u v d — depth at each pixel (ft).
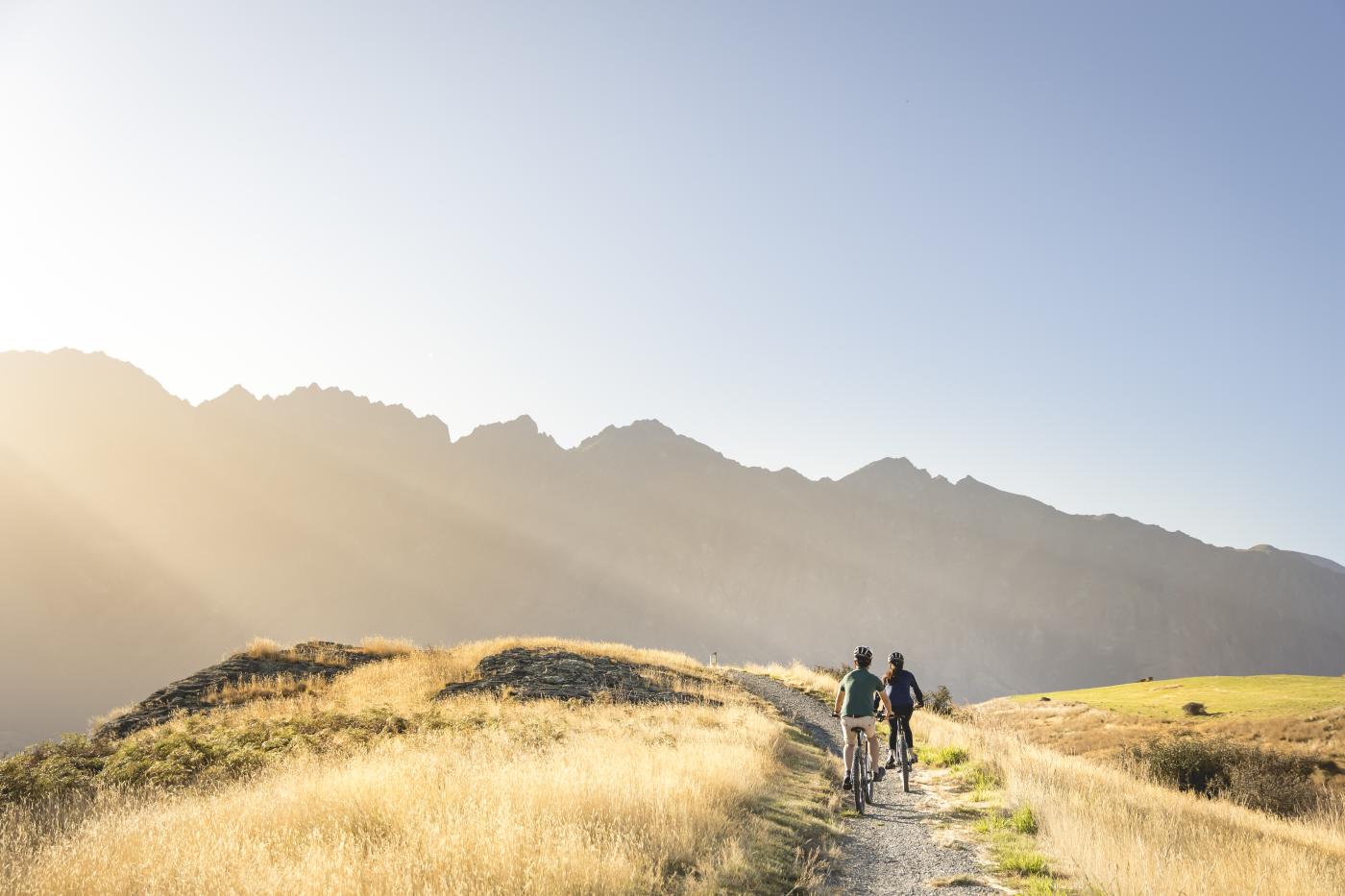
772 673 125.90
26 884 18.63
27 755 45.42
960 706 125.18
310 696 74.49
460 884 17.49
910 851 27.17
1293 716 168.86
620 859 20.45
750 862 23.72
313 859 18.79
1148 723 189.88
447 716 58.23
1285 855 24.56
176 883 18.20
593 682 84.69
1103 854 22.57
